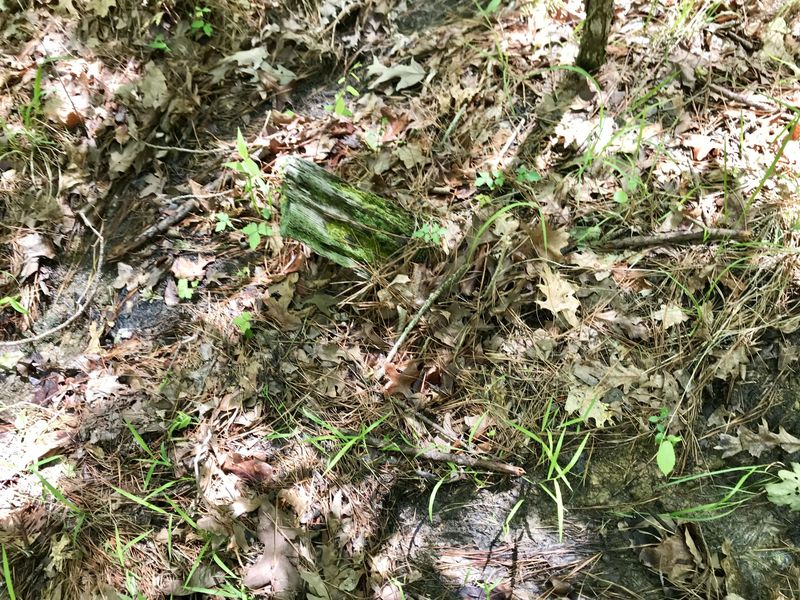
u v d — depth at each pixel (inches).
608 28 49.1
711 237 46.2
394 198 50.4
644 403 43.0
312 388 45.7
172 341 48.3
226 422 45.1
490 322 46.5
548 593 39.8
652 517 40.9
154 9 58.2
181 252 51.1
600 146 50.4
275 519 41.9
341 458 43.8
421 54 56.7
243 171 52.3
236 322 46.6
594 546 40.8
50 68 56.5
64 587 40.8
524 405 44.0
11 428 45.6
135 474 43.9
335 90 56.4
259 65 56.6
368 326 47.1
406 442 43.9
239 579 40.8
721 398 43.1
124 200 53.2
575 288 46.1
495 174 49.6
